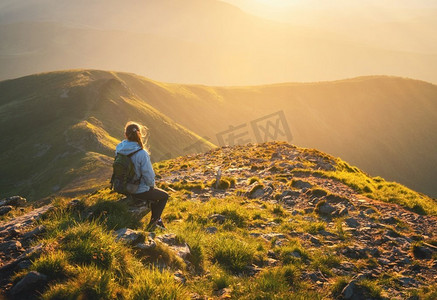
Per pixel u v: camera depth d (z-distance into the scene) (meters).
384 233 9.95
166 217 10.27
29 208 9.84
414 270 7.86
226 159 27.00
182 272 5.92
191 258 6.59
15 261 4.96
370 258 8.27
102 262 5.04
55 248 5.14
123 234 5.94
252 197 14.45
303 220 11.17
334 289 6.59
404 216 12.30
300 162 22.80
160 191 7.31
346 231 10.15
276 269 6.89
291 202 13.30
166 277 4.98
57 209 7.07
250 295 5.65
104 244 5.23
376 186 19.42
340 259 8.02
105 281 4.51
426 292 6.70
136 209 7.60
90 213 7.05
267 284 6.06
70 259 4.93
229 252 7.13
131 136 6.89
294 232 9.72
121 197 8.66
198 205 12.12
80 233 5.46
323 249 8.68
